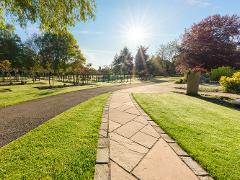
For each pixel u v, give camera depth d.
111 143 4.91
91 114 8.08
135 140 5.19
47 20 7.62
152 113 8.39
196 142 4.99
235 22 14.52
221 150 4.53
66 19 7.77
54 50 40.53
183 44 15.90
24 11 7.25
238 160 4.05
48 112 8.74
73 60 41.28
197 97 15.46
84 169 3.56
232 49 14.39
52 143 4.71
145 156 4.21
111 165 3.76
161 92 19.23
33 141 4.81
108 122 6.96
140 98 13.36
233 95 16.75
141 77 58.66
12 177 3.22
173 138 5.37
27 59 51.53
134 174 3.46
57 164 3.70
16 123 6.79
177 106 10.41
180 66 16.31
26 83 34.31
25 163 3.70
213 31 14.84
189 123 6.88
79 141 4.91
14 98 13.05
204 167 3.75
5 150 4.27
